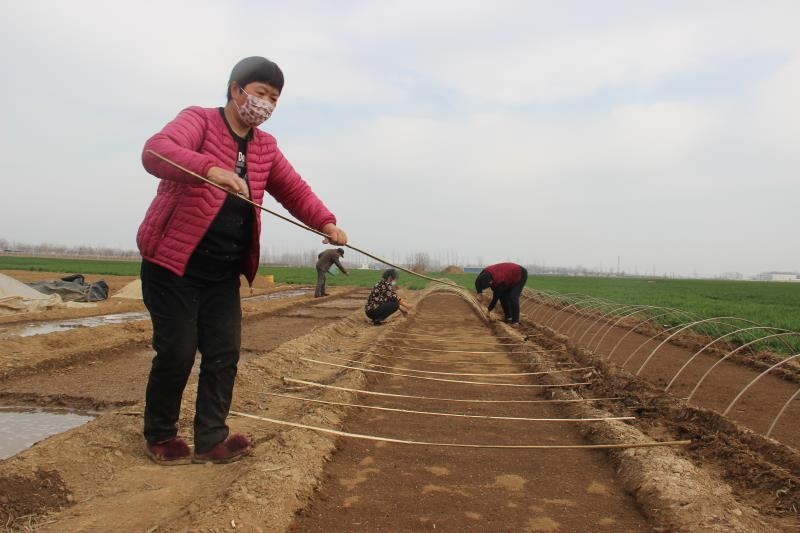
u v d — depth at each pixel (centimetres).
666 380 772
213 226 351
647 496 364
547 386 712
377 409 590
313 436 439
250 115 351
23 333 1055
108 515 315
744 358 936
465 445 444
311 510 341
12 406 562
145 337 962
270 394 622
